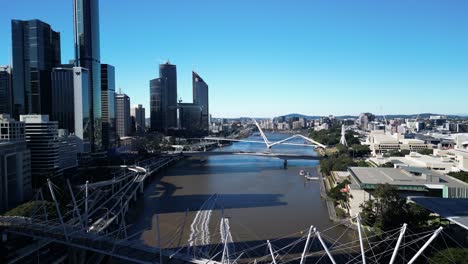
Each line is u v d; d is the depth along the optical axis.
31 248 168.12
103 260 175.50
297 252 177.75
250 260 167.62
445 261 130.75
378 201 196.00
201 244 191.75
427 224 184.88
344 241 190.62
